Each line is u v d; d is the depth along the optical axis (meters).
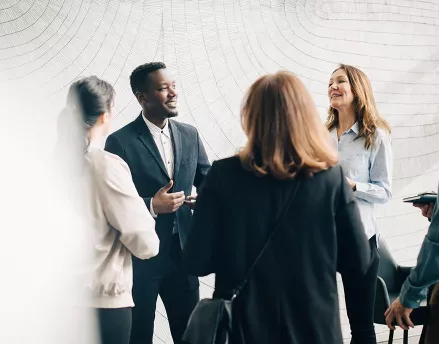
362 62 5.45
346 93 2.88
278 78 1.73
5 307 2.00
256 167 1.68
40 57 4.85
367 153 2.87
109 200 2.08
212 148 4.65
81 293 2.06
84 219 2.08
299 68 5.30
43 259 2.04
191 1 5.40
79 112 2.14
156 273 2.67
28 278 2.02
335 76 2.93
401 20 5.78
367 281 1.79
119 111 4.65
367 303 1.80
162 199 2.52
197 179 2.88
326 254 1.72
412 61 5.57
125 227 2.08
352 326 1.83
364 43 5.58
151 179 2.68
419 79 5.46
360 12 5.72
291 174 1.67
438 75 5.53
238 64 5.19
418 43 5.69
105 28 5.10
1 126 4.22
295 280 1.69
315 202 1.70
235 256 1.71
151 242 2.13
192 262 1.76
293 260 1.69
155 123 2.73
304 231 1.70
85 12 5.14
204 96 4.95
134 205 2.11
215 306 1.69
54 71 4.79
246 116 1.75
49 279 2.03
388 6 5.81
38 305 2.02
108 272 2.10
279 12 5.55
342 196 1.74
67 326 2.05
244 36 5.36
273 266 1.69
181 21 5.29
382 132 2.88
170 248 2.68
